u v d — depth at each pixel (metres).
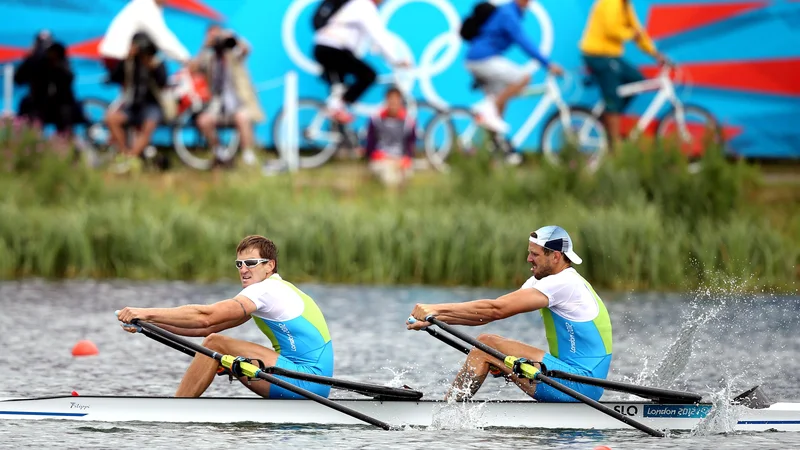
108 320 54.88
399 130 80.81
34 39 87.19
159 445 31.86
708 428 35.41
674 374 42.69
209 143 82.00
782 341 51.91
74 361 45.28
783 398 40.41
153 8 78.88
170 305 58.88
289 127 86.06
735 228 69.69
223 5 87.62
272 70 87.94
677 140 79.69
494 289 67.44
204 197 78.44
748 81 88.75
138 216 73.06
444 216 72.38
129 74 79.50
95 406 34.75
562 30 89.00
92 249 70.31
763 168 89.00
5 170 79.38
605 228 68.75
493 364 35.69
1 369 43.25
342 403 34.94
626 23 84.00
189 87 83.19
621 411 35.31
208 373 34.62
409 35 88.38
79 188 77.06
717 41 88.75
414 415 35.06
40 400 34.84
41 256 69.62
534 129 88.00
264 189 77.31
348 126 85.00
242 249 34.53
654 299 64.19
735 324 56.38
